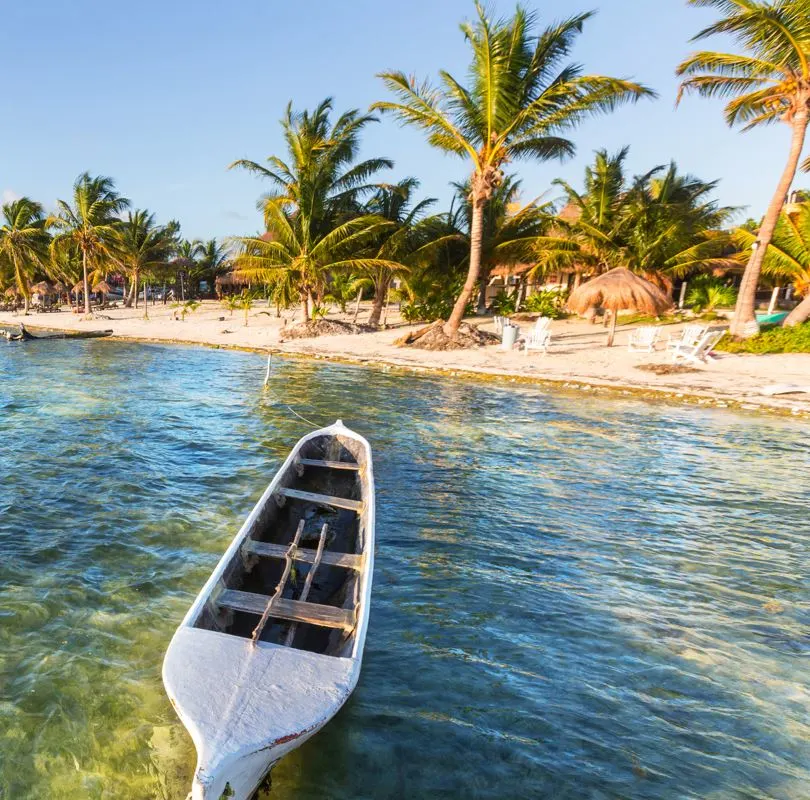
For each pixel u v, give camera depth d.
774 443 11.95
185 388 16.66
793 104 19.77
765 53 19.48
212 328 35.75
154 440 10.84
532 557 6.55
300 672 3.31
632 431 12.80
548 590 5.80
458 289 32.84
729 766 3.63
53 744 3.61
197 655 3.37
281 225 29.00
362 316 38.44
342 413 13.85
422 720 3.92
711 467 10.25
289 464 7.03
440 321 26.89
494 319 31.98
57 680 4.18
